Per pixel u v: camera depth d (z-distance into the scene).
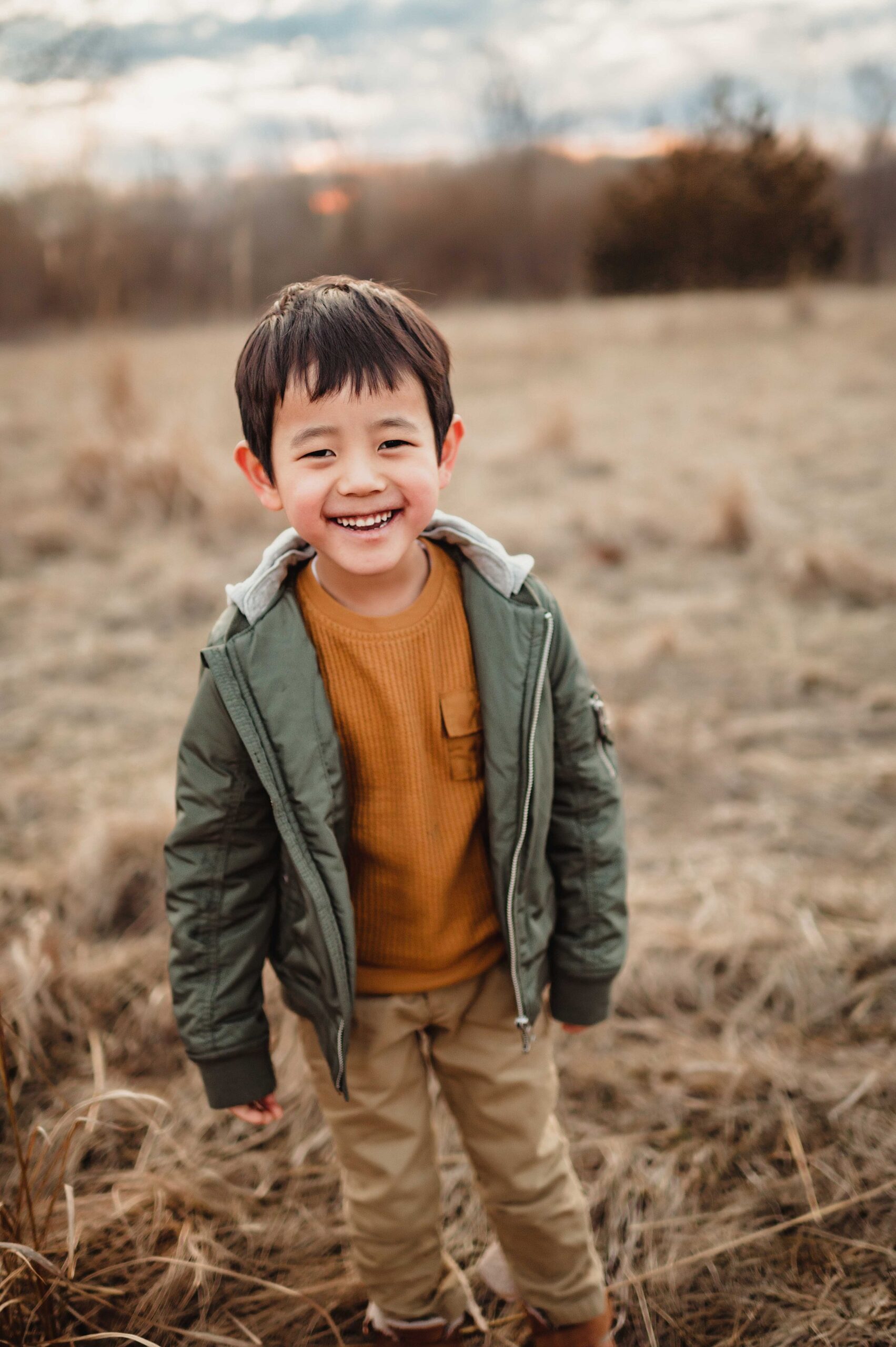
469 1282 1.57
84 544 4.83
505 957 1.33
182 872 1.24
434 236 21.34
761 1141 1.76
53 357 9.96
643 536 4.82
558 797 1.32
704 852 2.54
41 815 2.78
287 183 16.23
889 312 11.26
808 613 3.92
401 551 1.11
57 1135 1.79
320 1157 1.79
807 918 2.25
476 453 6.54
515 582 1.21
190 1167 1.75
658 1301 1.52
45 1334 1.42
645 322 12.16
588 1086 1.89
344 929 1.18
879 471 5.56
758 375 8.56
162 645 3.86
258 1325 1.51
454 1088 1.36
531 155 21.23
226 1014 1.28
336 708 1.18
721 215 16.34
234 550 4.73
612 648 3.63
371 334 1.07
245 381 1.12
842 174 18.39
